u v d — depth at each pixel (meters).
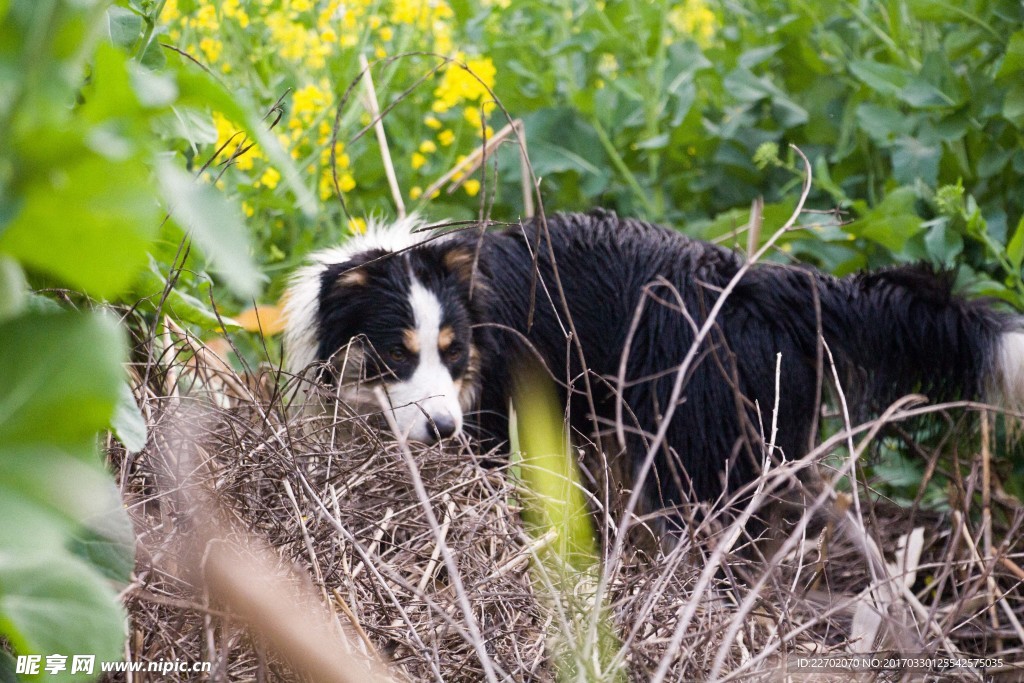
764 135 5.29
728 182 5.35
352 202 5.20
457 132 5.06
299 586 2.02
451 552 2.31
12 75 0.77
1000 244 4.26
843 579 3.20
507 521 2.60
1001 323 3.61
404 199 5.24
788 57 5.42
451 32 5.66
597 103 5.47
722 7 6.14
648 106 5.54
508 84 5.59
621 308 3.97
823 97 5.22
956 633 2.64
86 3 0.78
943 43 4.80
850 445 2.22
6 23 0.78
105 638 0.97
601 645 2.06
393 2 5.12
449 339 3.88
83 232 0.80
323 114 4.32
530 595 2.24
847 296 3.72
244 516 2.30
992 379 3.57
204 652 1.79
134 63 2.14
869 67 4.67
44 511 0.80
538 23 6.05
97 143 0.75
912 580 2.89
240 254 0.80
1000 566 2.92
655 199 5.45
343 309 3.89
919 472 4.00
